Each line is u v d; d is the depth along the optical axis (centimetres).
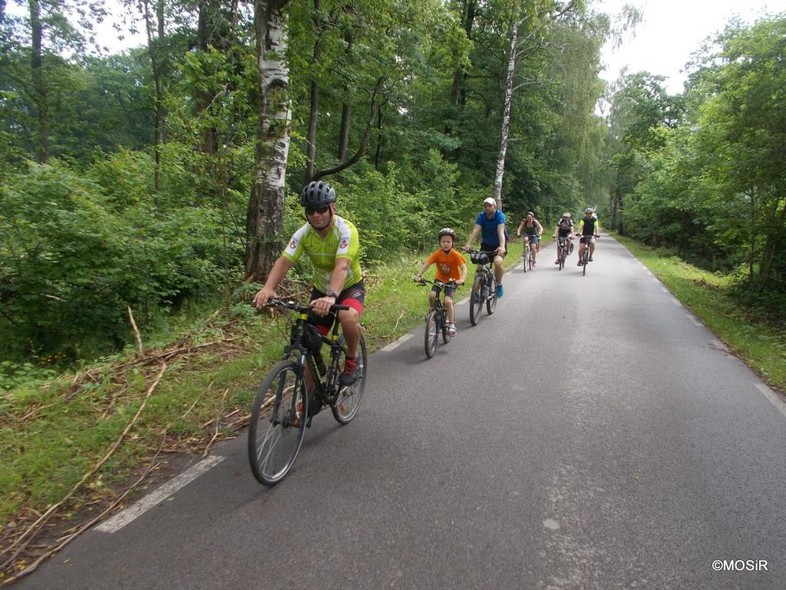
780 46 861
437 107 2311
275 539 252
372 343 630
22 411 391
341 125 1669
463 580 226
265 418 299
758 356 621
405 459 337
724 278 1582
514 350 613
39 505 277
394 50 991
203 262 790
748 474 331
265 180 721
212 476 311
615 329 745
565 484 311
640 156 3297
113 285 698
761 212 1102
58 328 680
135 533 255
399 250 1418
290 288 779
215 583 221
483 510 281
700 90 1156
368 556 240
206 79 709
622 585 227
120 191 944
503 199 2631
